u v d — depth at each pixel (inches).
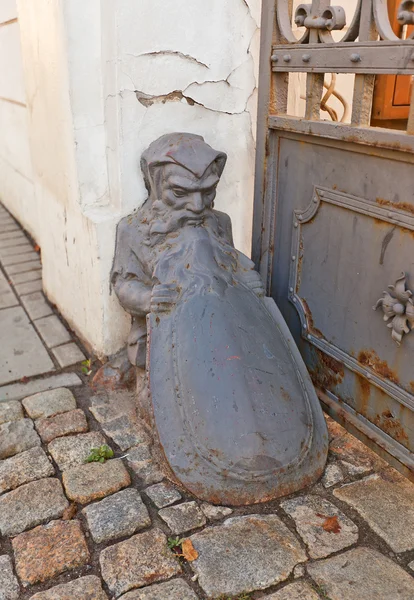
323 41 92.9
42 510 83.8
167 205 102.5
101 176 115.0
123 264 108.3
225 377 86.9
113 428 102.9
